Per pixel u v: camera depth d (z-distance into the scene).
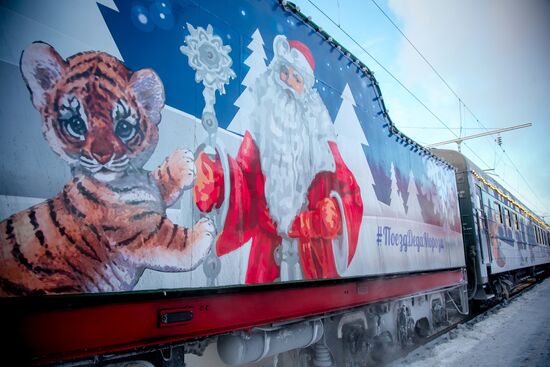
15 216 1.60
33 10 1.77
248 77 3.04
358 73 5.00
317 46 4.18
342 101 4.43
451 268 7.63
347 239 4.01
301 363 4.09
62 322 1.75
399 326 5.70
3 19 1.66
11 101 1.64
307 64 3.90
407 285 5.67
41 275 1.64
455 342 6.54
